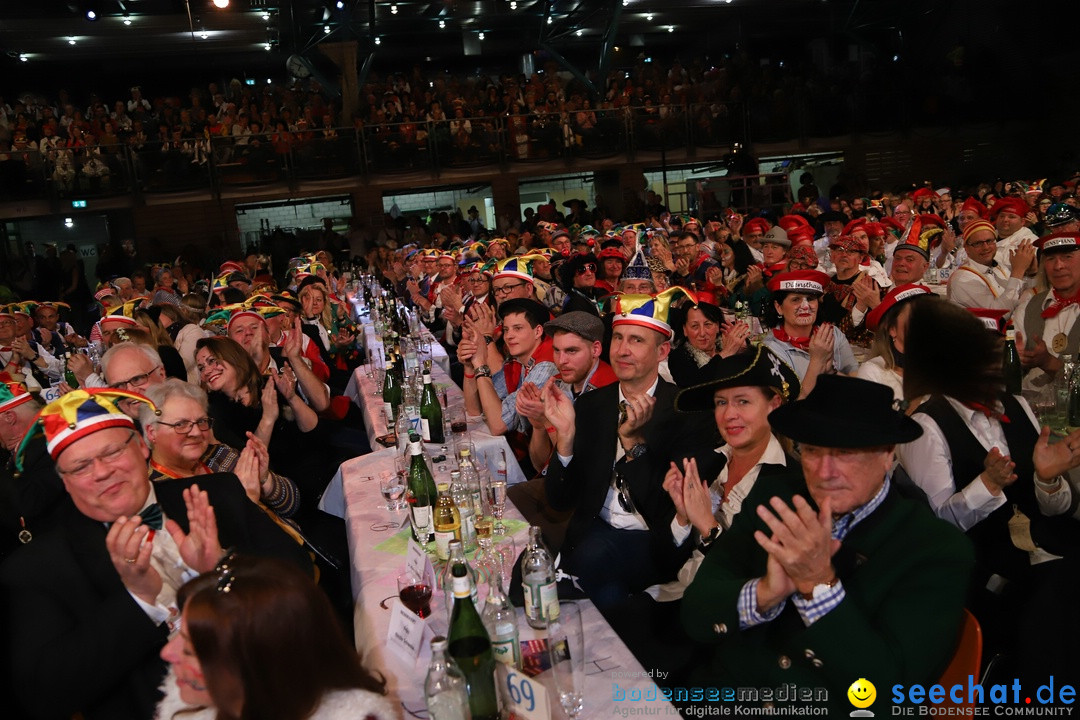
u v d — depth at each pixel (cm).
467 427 472
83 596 236
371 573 289
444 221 1878
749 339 476
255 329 582
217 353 463
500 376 532
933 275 821
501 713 196
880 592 198
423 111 2033
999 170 2173
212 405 462
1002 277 638
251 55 2355
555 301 773
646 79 2347
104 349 695
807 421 203
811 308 471
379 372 657
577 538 310
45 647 221
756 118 2012
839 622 186
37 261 1611
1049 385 417
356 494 376
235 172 1762
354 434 576
